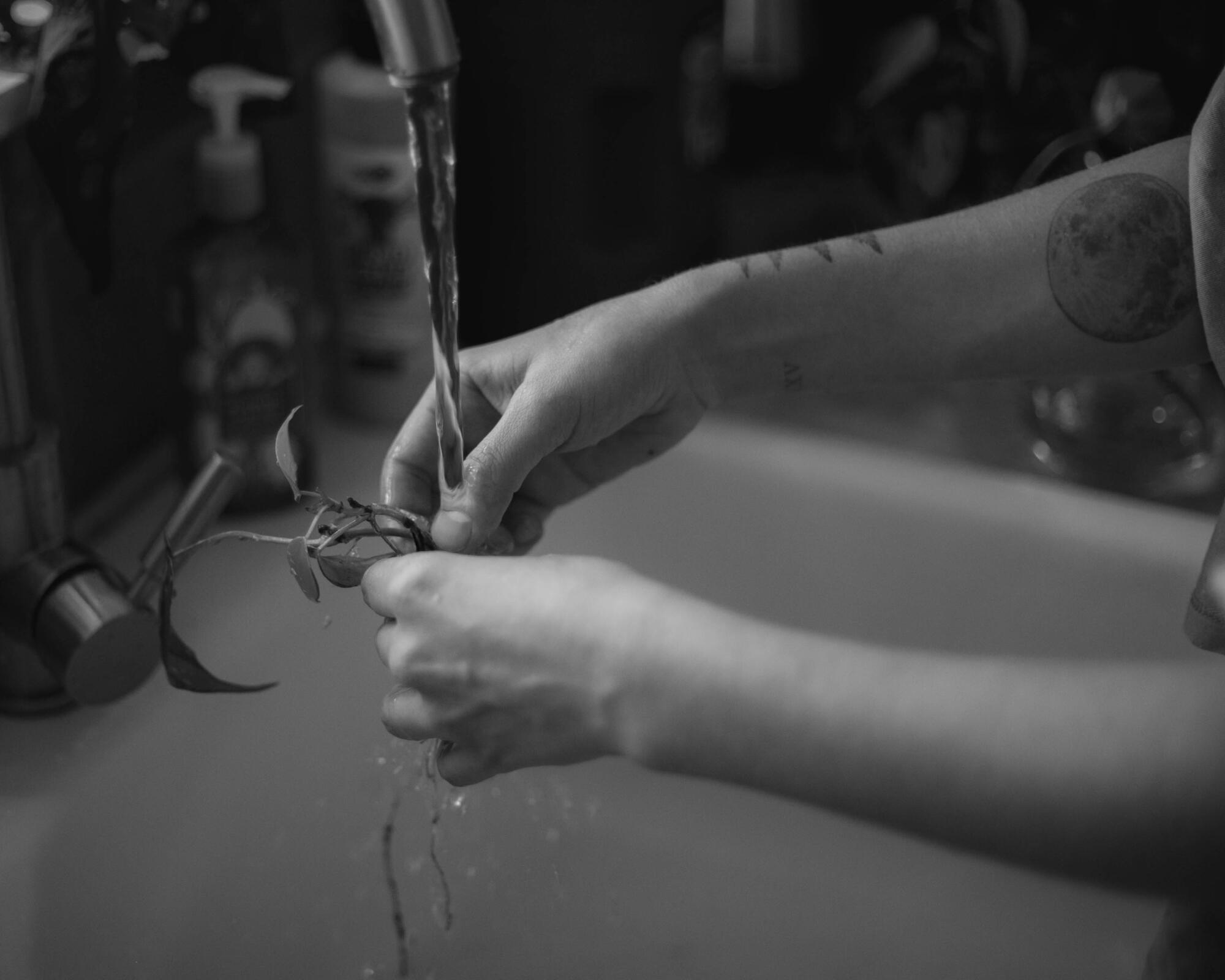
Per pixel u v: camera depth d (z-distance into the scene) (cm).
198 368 84
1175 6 91
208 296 82
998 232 64
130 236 88
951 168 99
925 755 42
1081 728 41
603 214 106
